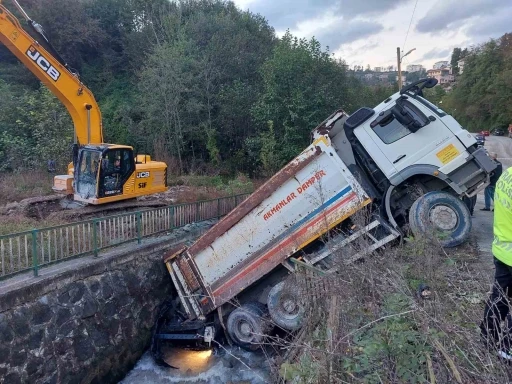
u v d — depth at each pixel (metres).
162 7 33.22
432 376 2.77
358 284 4.38
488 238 8.09
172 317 9.62
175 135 25.50
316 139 8.20
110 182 12.16
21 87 28.20
